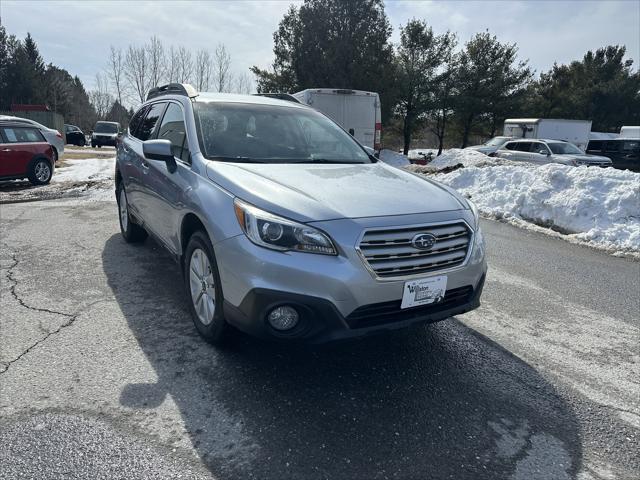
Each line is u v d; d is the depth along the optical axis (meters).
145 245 6.05
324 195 2.94
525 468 2.35
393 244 2.76
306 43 26.09
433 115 34.06
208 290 3.31
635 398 3.04
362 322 2.74
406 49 32.28
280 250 2.67
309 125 4.49
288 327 2.75
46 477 2.14
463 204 3.28
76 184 11.83
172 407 2.69
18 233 6.61
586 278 5.55
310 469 2.26
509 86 34.53
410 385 3.04
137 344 3.41
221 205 2.99
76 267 5.11
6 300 4.16
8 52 57.72
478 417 2.74
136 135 5.46
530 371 3.32
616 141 20.11
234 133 3.94
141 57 50.91
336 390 2.94
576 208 8.16
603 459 2.46
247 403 2.76
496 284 5.23
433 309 2.99
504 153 18.50
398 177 3.62
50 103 67.19
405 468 2.30
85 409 2.65
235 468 2.25
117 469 2.21
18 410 2.62
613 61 42.66
